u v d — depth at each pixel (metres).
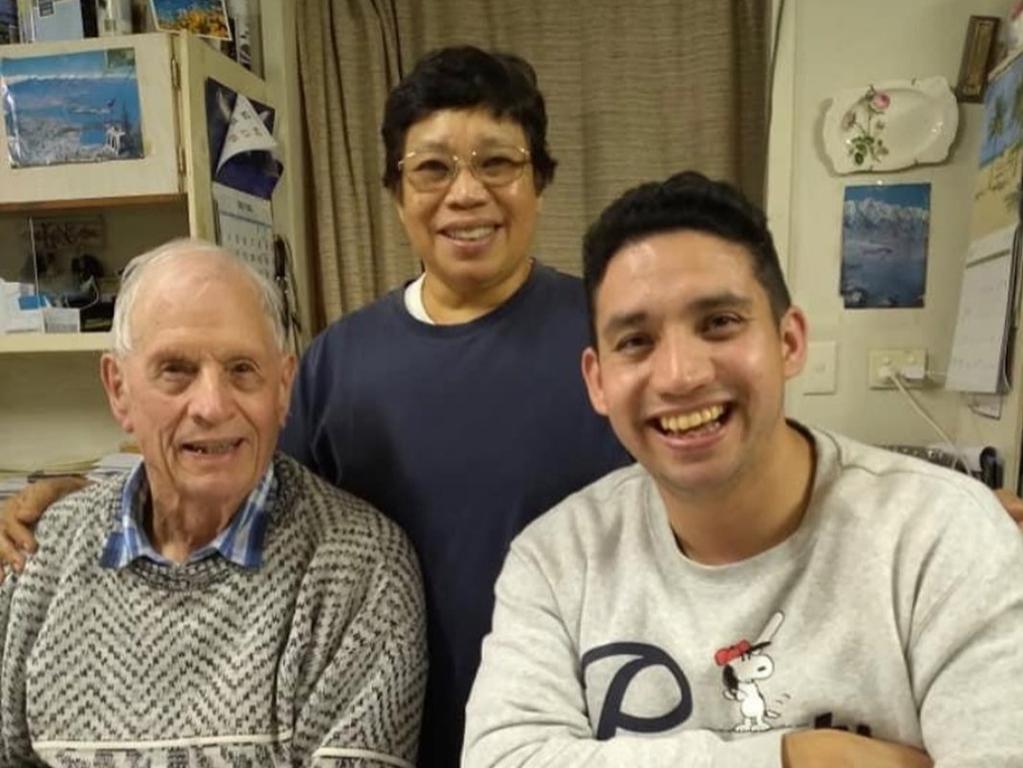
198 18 1.79
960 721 0.70
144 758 1.05
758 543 0.84
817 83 2.00
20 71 1.75
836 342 2.05
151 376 1.05
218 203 1.82
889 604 0.77
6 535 1.20
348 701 1.05
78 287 1.96
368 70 2.19
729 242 0.78
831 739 0.73
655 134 2.17
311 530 1.14
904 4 1.95
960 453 1.85
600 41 2.16
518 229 1.21
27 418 2.09
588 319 0.98
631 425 0.81
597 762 0.78
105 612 1.11
